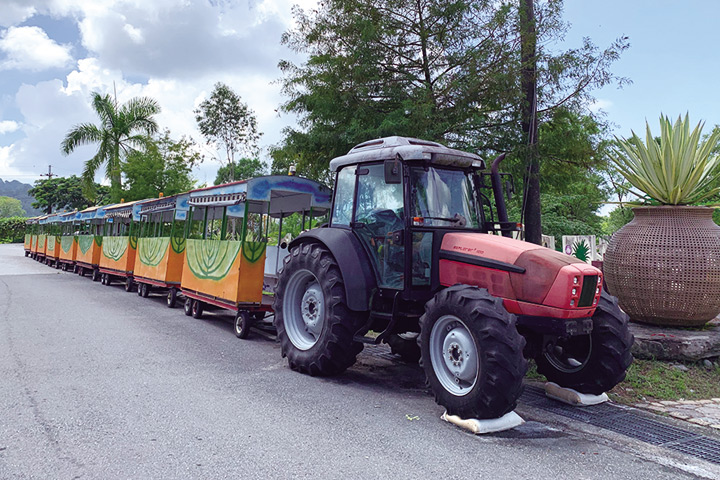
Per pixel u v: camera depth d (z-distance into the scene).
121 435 3.84
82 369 5.71
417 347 6.60
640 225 7.05
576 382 5.08
